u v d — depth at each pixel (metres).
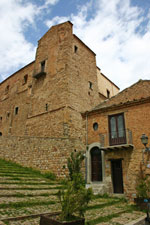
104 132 13.05
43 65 24.02
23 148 17.88
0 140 20.50
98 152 13.06
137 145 11.23
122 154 11.65
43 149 16.30
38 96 22.48
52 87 21.08
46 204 7.48
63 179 13.81
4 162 17.41
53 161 15.14
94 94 23.91
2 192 8.16
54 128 18.70
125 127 12.05
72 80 20.61
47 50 24.23
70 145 15.06
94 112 14.05
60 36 23.23
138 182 10.17
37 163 16.17
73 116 18.89
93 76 24.97
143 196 8.97
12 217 5.32
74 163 10.54
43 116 20.55
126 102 12.33
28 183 11.30
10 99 31.36
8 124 29.06
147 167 10.43
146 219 6.61
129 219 6.73
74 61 22.06
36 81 23.78
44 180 13.26
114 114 13.02
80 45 24.23
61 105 19.14
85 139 13.80
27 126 21.97
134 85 13.94
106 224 5.88
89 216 6.58
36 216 5.84
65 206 4.66
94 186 12.04
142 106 11.81
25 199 7.65
